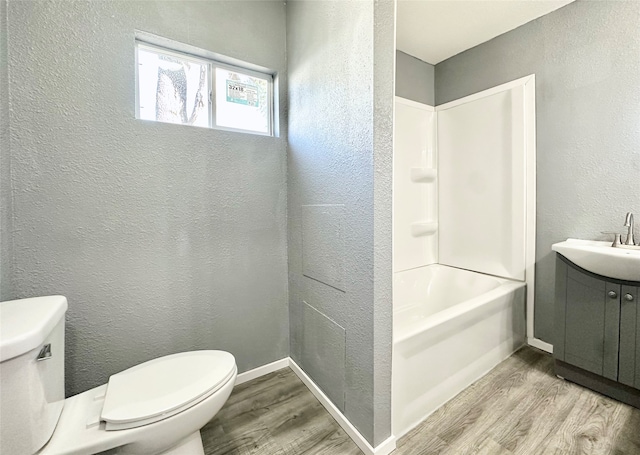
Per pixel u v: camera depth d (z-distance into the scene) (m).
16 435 0.77
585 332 1.61
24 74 1.16
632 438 1.28
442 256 2.68
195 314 1.60
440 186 2.67
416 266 2.61
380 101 1.15
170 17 1.47
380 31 1.13
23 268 1.19
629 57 1.65
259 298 1.83
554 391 1.63
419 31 2.15
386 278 1.22
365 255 1.22
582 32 1.81
